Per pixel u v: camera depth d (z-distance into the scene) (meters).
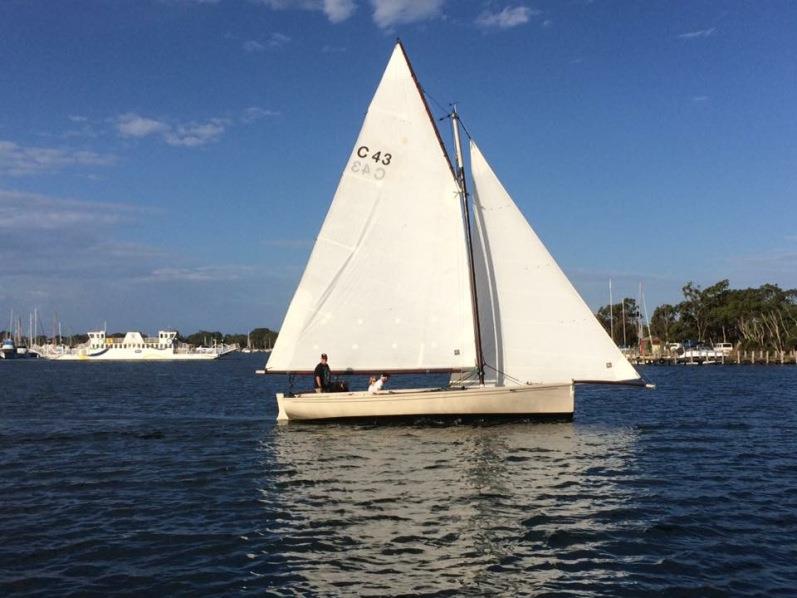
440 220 26.81
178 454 21.83
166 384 66.62
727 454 20.91
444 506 14.69
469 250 27.00
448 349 26.81
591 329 26.08
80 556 11.72
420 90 26.64
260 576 10.73
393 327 27.02
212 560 11.47
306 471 18.50
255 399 46.25
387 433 24.70
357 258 27.11
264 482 17.34
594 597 9.92
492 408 26.14
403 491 16.08
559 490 16.09
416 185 26.84
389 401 26.16
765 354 119.62
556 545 12.12
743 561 11.32
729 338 145.38
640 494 15.72
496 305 26.77
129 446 23.73
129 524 13.67
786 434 25.33
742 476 17.67
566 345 26.30
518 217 26.52
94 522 13.84
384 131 26.84
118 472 18.95
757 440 23.80
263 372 27.84
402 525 13.33
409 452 20.97
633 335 164.88
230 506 15.02
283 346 27.62
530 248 26.45
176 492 16.48
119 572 10.95
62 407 40.16
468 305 26.80
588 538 12.50
